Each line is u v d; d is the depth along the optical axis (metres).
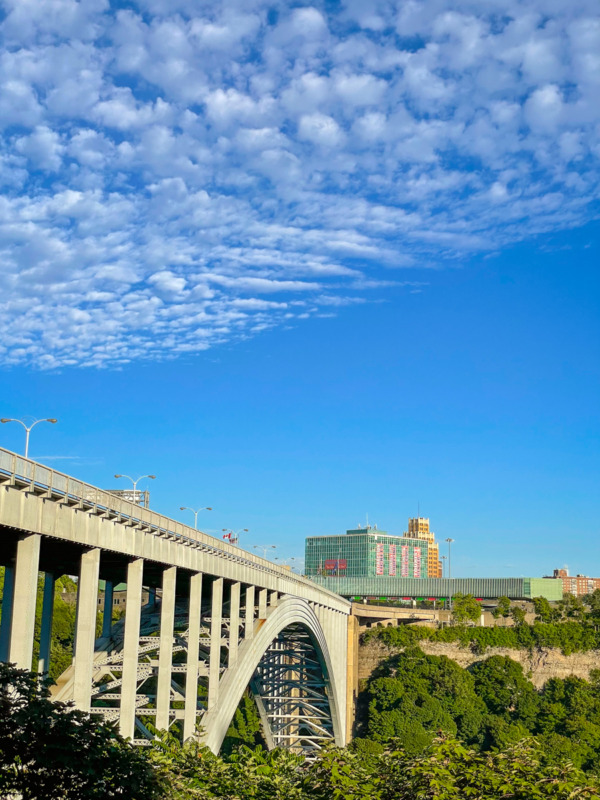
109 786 23.75
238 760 35.16
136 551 41.53
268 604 74.50
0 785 22.61
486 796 28.61
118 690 52.06
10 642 31.11
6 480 28.73
